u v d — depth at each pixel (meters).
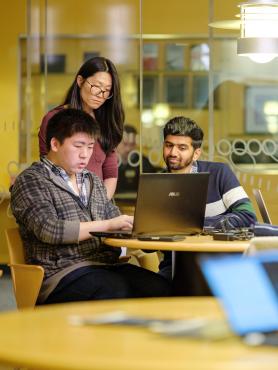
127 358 2.06
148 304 2.77
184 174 4.67
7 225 8.66
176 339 2.25
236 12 8.60
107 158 5.95
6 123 8.74
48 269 4.77
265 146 8.66
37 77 8.77
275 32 6.14
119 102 5.87
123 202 8.52
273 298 2.29
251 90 8.68
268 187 8.57
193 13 8.68
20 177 4.84
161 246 4.38
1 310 7.20
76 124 4.80
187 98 8.73
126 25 8.76
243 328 2.23
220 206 5.30
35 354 2.12
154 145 8.67
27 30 8.74
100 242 4.89
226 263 2.28
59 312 2.65
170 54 8.73
